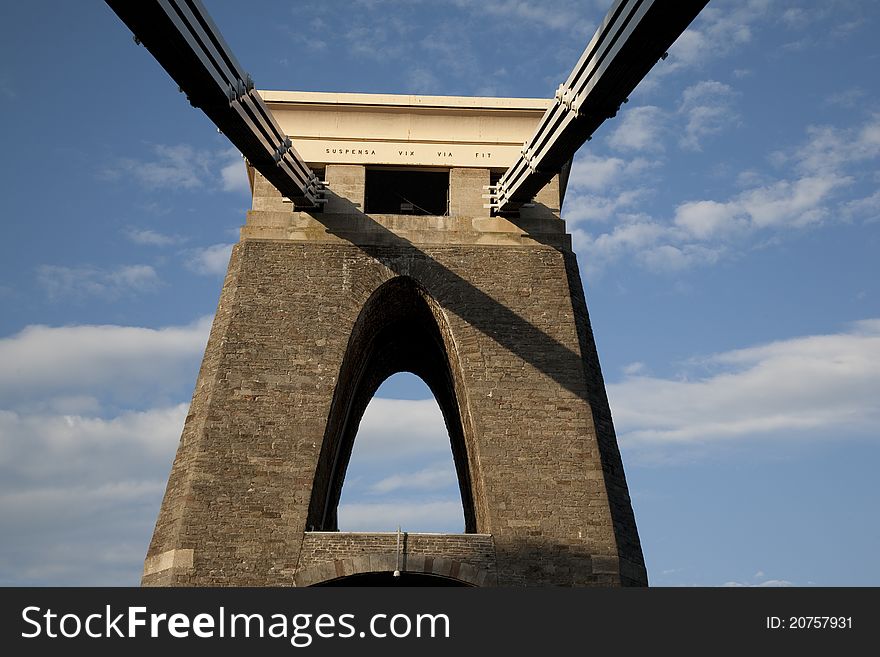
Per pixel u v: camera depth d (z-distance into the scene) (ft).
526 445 107.55
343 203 120.16
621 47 80.69
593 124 93.40
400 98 124.36
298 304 113.80
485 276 116.98
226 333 111.14
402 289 118.93
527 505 104.32
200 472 103.09
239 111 90.22
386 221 119.34
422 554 100.89
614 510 105.50
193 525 100.48
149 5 72.28
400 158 122.93
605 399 113.80
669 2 73.82
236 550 100.01
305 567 99.86
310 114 124.16
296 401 108.37
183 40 77.10
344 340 112.37
